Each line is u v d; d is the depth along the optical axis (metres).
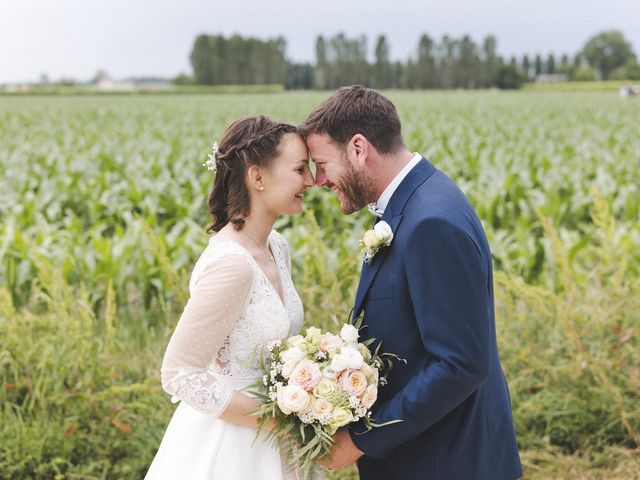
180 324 2.12
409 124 20.50
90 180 10.43
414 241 2.03
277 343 2.19
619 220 8.85
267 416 2.15
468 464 2.19
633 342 3.93
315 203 8.84
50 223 8.22
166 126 22.53
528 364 3.95
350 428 2.19
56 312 4.07
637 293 4.02
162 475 2.34
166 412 3.70
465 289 1.98
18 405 3.86
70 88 84.56
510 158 12.12
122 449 3.62
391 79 102.25
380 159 2.16
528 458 3.61
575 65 113.00
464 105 36.09
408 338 2.13
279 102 41.78
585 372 3.84
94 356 3.80
